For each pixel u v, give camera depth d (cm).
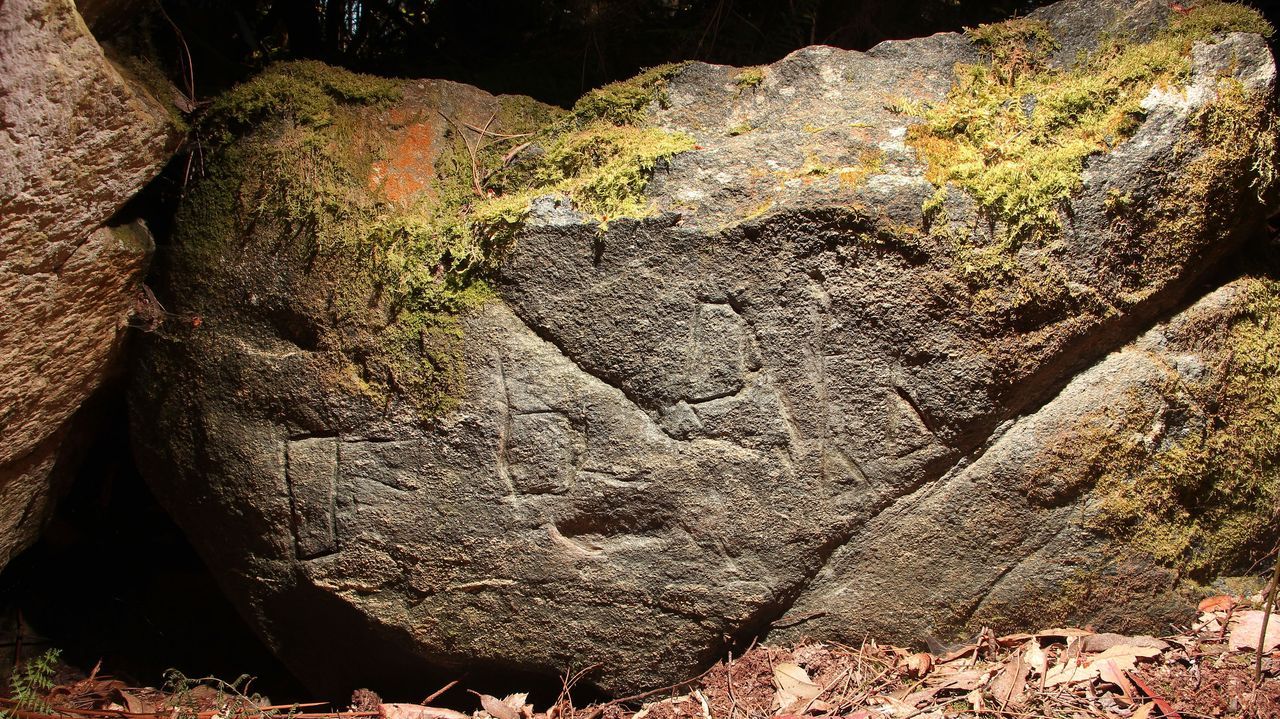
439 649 311
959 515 291
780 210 273
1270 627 282
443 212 299
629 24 400
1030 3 374
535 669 312
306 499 305
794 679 292
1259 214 288
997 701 272
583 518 295
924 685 285
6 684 368
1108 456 287
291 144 293
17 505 334
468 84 344
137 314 309
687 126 303
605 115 309
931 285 274
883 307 275
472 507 296
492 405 290
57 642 395
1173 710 261
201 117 301
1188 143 269
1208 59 271
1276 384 298
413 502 298
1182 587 299
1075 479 287
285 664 340
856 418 283
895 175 275
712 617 299
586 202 287
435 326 290
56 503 360
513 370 288
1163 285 281
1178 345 289
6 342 266
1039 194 269
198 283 304
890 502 290
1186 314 290
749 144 287
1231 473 297
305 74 301
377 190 295
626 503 292
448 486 296
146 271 304
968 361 277
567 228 283
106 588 413
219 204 301
